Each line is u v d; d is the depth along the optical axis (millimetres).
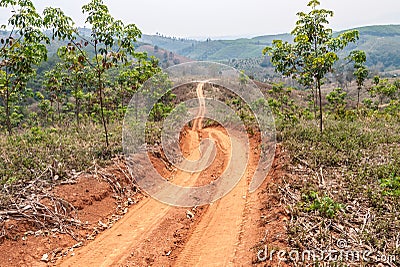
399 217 5656
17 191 7129
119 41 10188
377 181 7199
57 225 6484
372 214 5879
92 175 8547
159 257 5797
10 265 5320
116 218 7465
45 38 9672
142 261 5648
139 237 6492
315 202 6234
